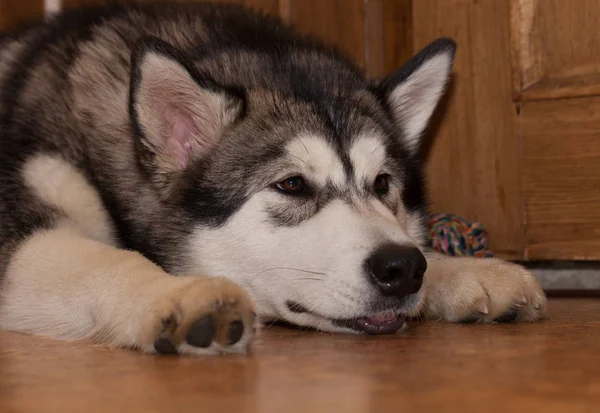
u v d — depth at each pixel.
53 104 1.18
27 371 0.90
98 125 1.17
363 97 1.21
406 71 1.25
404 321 1.09
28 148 1.17
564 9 1.37
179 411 0.79
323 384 0.85
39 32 1.28
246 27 1.27
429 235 1.31
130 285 1.01
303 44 1.27
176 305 0.94
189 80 1.12
